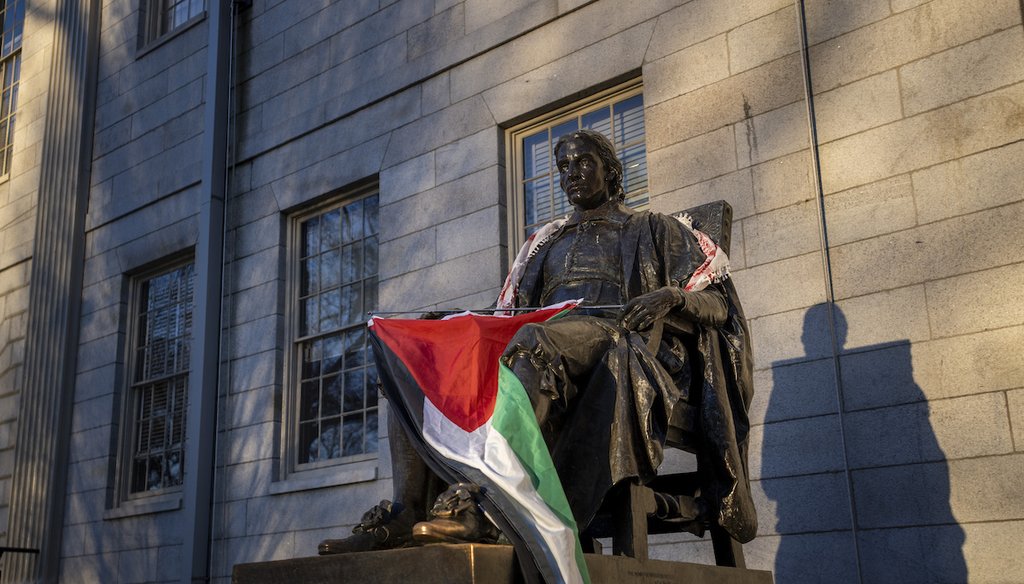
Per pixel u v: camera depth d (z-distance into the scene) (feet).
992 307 19.29
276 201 34.09
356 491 29.12
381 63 32.04
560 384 12.42
